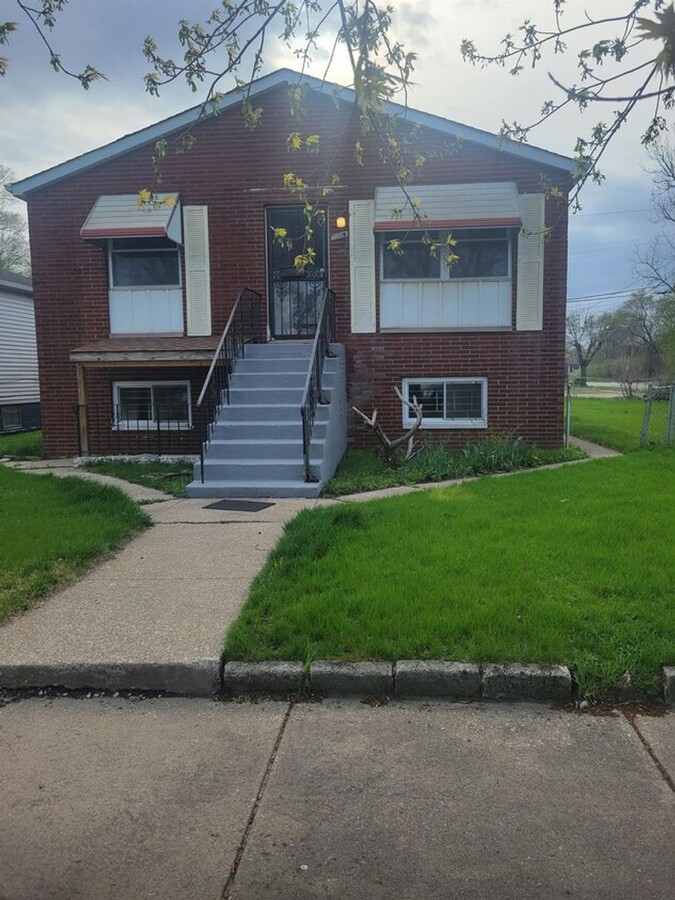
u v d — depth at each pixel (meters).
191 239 11.27
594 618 4.05
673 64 2.22
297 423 9.05
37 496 7.76
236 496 8.19
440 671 3.59
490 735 3.25
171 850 2.50
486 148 10.72
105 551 5.77
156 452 11.61
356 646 3.83
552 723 3.35
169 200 4.32
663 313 35.44
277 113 10.95
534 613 4.08
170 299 11.45
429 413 11.31
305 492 8.09
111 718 3.46
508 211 10.28
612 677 3.52
